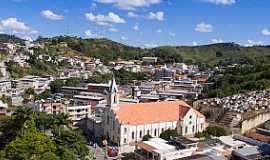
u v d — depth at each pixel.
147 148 193.88
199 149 193.75
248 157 183.00
